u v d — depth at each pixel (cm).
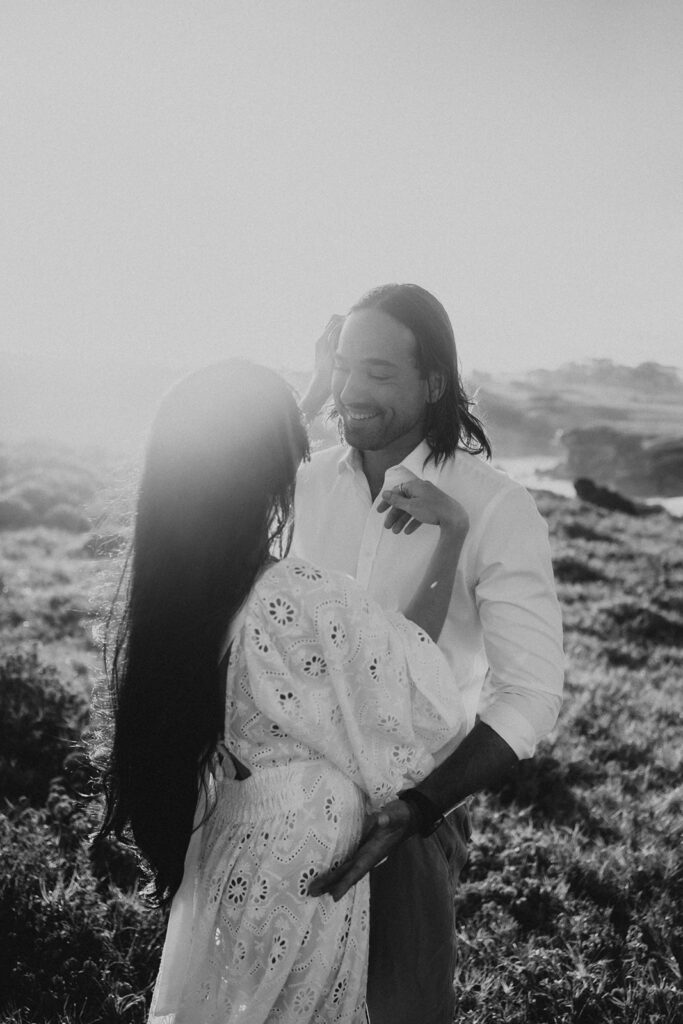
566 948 386
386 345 230
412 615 217
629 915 425
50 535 1599
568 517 2402
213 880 202
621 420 18300
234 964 195
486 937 378
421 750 198
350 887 192
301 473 268
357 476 256
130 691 196
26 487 1997
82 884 377
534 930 395
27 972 317
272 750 195
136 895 372
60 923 340
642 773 635
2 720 535
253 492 192
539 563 227
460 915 402
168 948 220
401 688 192
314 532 261
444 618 217
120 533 218
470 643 245
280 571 193
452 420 242
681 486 9394
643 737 712
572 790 566
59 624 874
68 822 443
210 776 220
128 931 353
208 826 216
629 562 1827
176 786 200
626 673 965
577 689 839
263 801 195
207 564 190
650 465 9450
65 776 498
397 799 197
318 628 188
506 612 223
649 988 354
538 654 219
